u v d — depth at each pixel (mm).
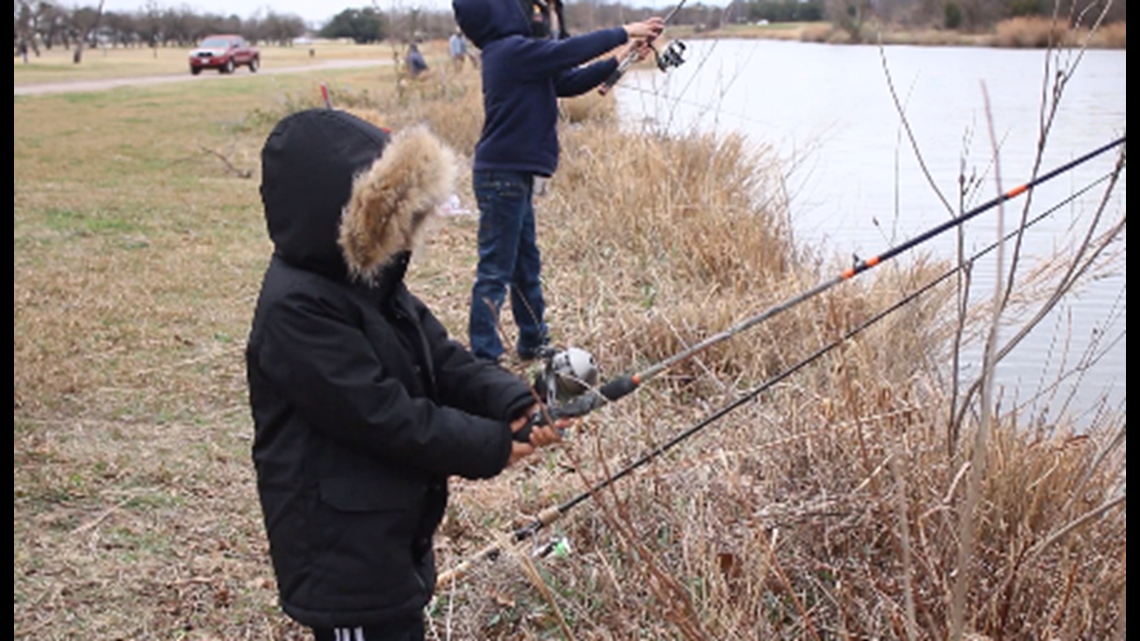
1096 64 24281
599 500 3307
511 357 6008
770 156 11477
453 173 2656
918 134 15312
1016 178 11703
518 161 5555
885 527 3553
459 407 3043
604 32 5523
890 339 5234
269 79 32125
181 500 4457
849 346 4961
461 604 3787
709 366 5508
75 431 5047
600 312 6434
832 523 3645
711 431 4660
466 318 6840
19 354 5941
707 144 9367
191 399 5469
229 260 8180
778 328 5660
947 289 5688
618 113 13688
